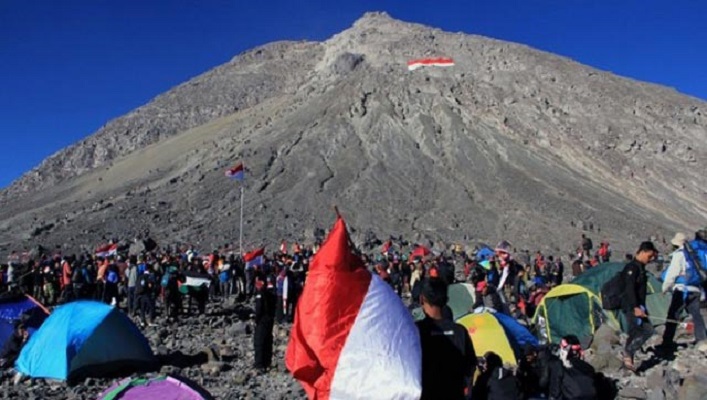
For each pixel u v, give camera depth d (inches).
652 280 754.8
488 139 4249.5
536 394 406.0
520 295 961.5
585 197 3612.2
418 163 3956.7
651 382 481.1
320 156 4037.9
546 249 2933.1
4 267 1346.0
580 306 695.1
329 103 4822.8
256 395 538.3
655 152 4352.9
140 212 3339.1
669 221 3508.9
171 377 390.0
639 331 535.5
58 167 6348.4
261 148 4146.2
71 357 607.8
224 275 1381.6
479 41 5964.6
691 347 593.6
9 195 6048.2
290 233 3085.6
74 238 2984.7
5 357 683.4
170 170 4220.0
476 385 347.3
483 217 3366.1
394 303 293.0
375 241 2842.0
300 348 291.1
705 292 588.1
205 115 6776.6
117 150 6417.3
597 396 403.2
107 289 1106.1
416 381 273.7
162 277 1101.1
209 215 3329.2
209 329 957.2
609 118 4697.3
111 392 389.7
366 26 6929.1
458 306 872.3
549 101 4891.7
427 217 3383.4
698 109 4970.5
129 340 650.8
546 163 4047.7
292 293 998.4
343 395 278.4
